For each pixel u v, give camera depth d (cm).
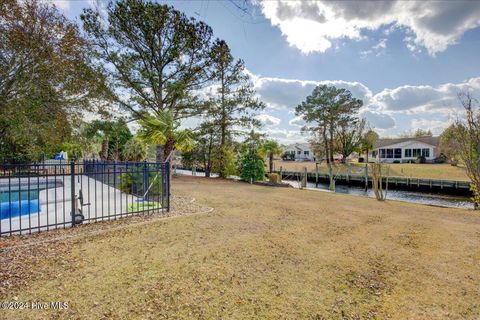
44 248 394
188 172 3041
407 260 390
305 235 502
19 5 942
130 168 848
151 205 722
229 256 383
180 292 280
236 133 2062
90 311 242
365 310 261
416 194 2000
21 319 228
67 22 1128
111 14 1434
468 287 311
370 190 2239
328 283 313
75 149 2127
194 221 580
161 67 1636
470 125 974
